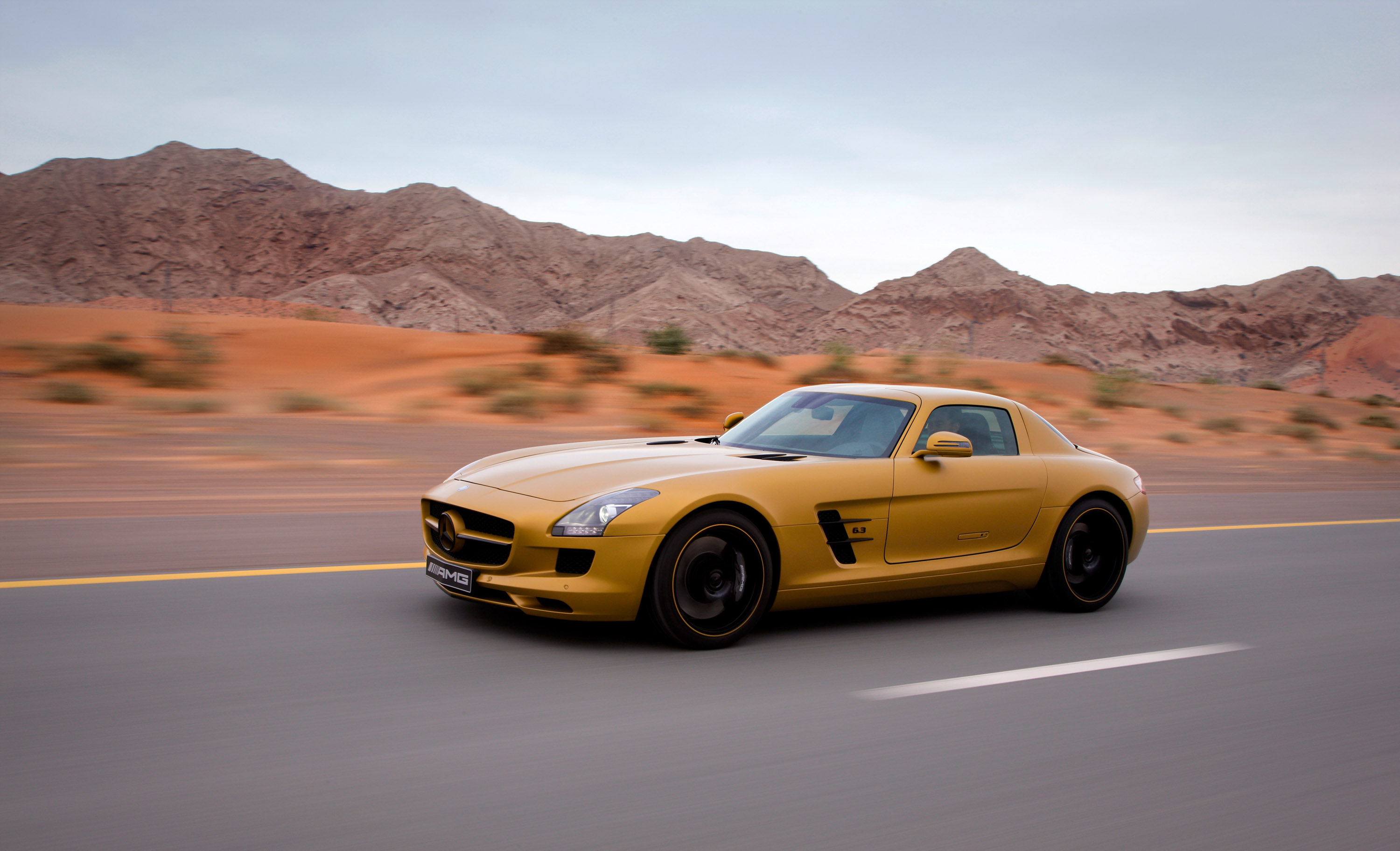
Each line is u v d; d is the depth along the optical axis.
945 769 3.44
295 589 5.58
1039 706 4.16
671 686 4.14
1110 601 6.43
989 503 5.49
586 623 5.01
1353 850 3.01
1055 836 2.99
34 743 3.29
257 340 34.59
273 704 3.76
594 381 27.75
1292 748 3.83
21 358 26.66
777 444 5.59
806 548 4.83
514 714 3.75
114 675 4.02
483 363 32.03
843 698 4.11
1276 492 14.16
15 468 10.22
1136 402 36.59
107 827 2.73
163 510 8.12
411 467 11.73
